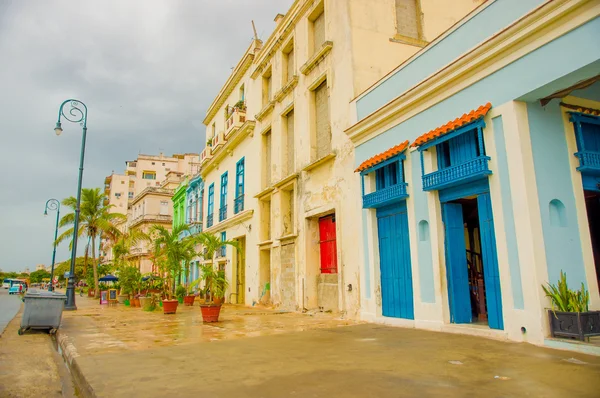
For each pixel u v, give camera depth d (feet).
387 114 31.19
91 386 13.21
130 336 26.30
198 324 33.76
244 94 72.38
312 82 45.32
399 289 30.09
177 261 51.16
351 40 38.42
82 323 36.19
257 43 67.46
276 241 51.62
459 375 13.67
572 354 16.63
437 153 26.45
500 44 21.79
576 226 21.13
